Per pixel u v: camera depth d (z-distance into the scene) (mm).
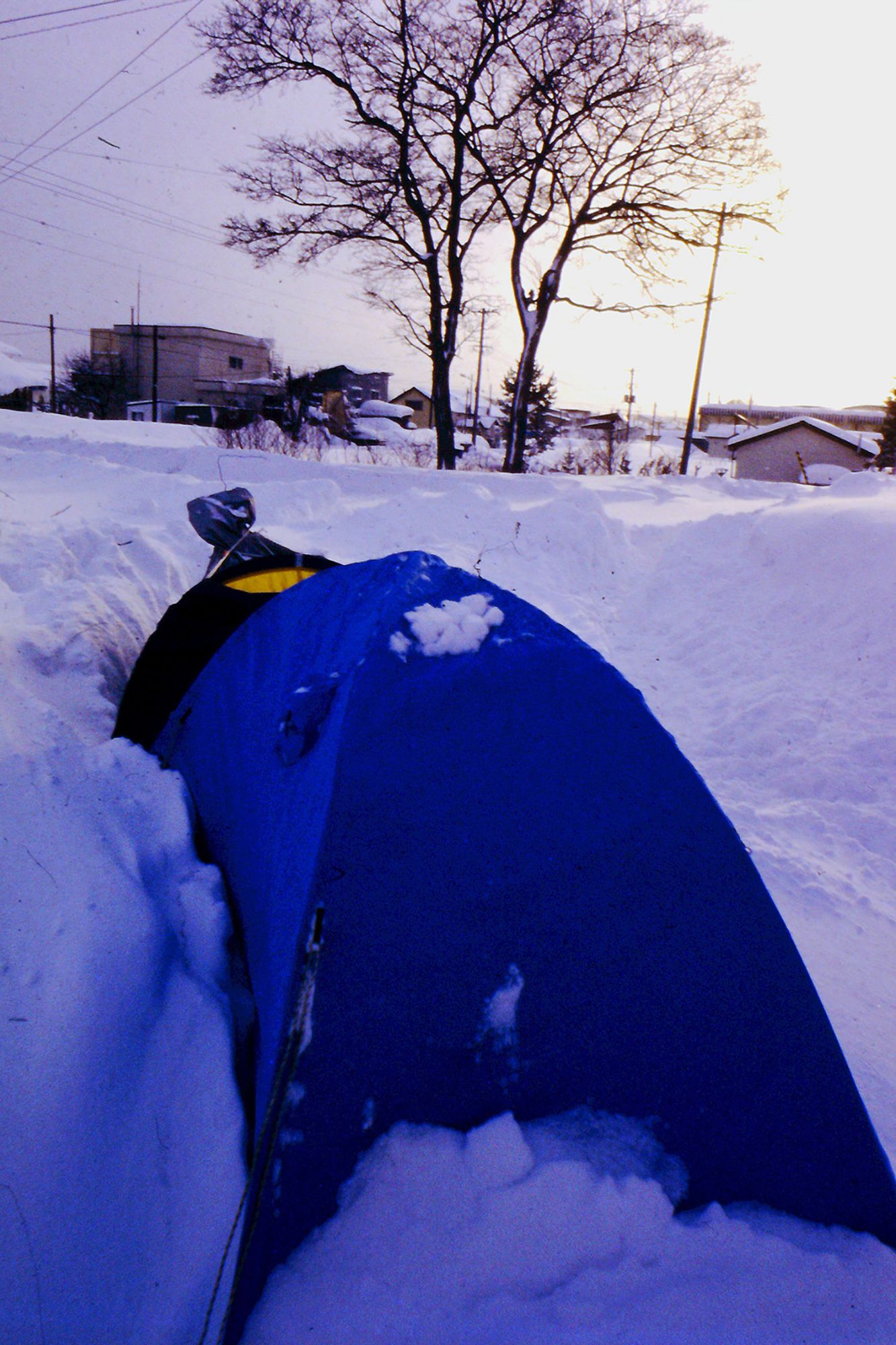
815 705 6082
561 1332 1952
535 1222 2111
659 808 2574
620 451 32969
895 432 43531
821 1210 2361
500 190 21531
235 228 21844
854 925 4219
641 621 8258
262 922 2551
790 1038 2467
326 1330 1890
